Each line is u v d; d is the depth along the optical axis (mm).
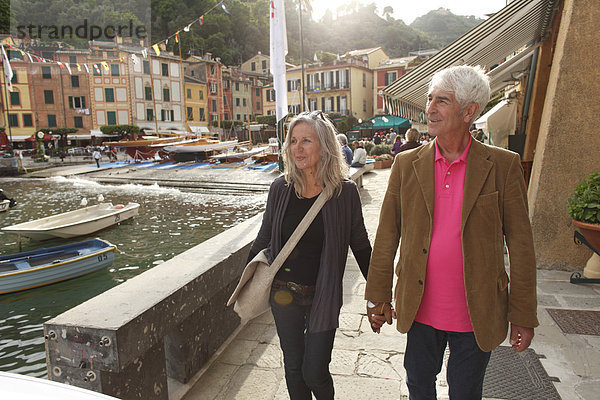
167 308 2164
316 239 1861
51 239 10484
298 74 58094
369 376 2615
